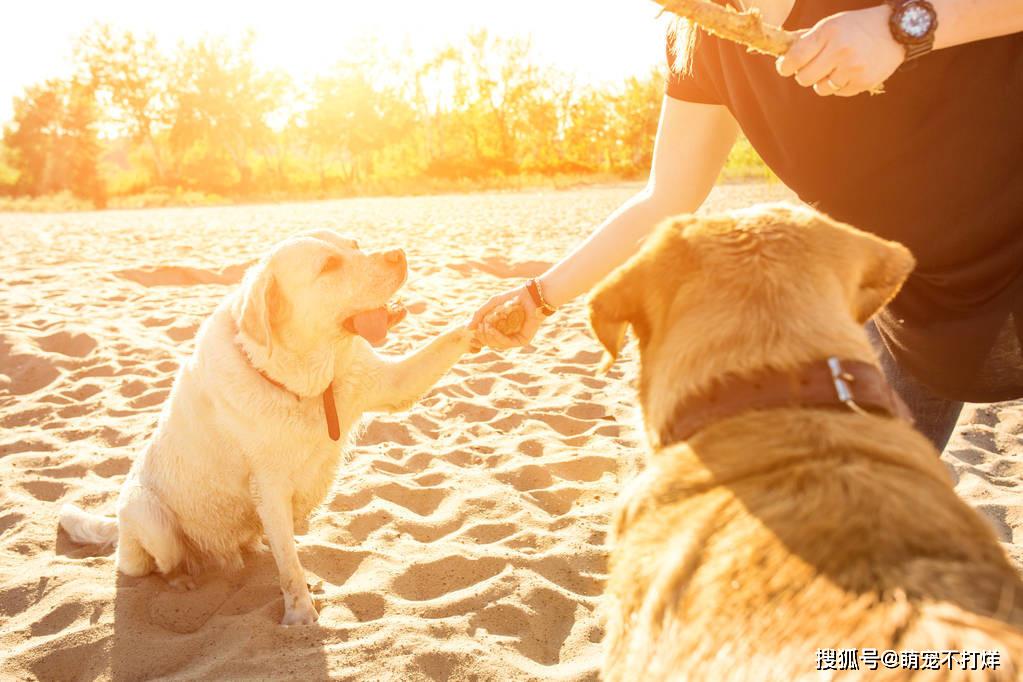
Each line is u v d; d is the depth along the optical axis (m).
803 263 1.66
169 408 3.47
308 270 3.11
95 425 5.17
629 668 1.46
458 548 3.56
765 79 2.27
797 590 1.22
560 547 3.55
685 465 1.55
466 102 65.00
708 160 2.65
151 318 7.81
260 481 3.22
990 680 0.99
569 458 4.49
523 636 2.97
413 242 14.06
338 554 3.59
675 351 1.66
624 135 62.25
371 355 3.46
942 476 1.46
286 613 3.16
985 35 1.78
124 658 2.96
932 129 2.08
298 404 3.20
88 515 3.87
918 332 2.32
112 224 23.61
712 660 1.24
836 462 1.39
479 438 4.91
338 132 62.81
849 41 1.71
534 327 2.80
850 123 2.16
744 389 1.55
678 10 1.71
